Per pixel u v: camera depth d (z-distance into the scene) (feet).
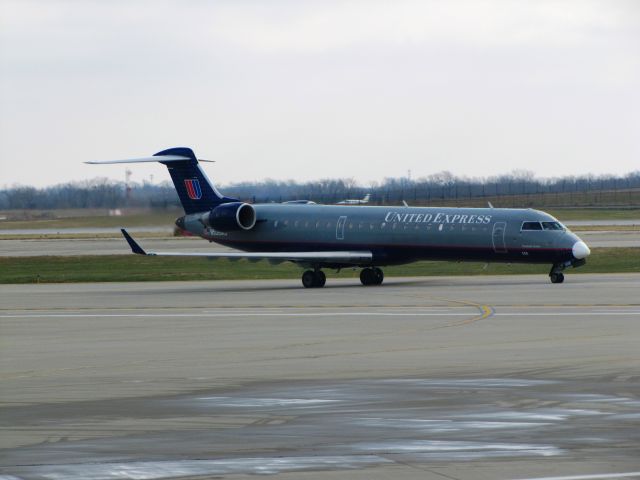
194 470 163.22
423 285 651.66
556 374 262.06
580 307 465.47
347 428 195.93
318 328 397.80
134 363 299.99
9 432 195.31
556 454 171.53
